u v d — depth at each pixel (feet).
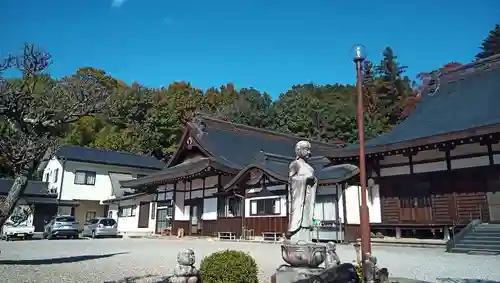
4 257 44.93
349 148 75.00
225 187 84.38
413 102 169.48
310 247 24.06
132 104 195.00
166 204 106.22
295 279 23.26
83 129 179.11
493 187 60.39
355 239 70.28
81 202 136.15
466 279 30.45
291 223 25.84
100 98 40.57
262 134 118.83
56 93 38.81
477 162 62.49
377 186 73.36
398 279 29.07
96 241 80.48
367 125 166.91
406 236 69.87
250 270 23.02
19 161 36.45
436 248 57.88
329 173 72.33
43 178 148.05
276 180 76.54
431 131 68.95
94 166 139.33
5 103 35.60
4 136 36.86
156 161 157.79
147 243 73.15
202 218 94.84
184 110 195.21
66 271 33.81
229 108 197.16
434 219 65.51
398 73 191.83
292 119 175.63
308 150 26.84
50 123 38.11
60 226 93.71
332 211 71.72
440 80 87.97
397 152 67.62
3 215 35.42
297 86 253.85
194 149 105.40
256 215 80.38
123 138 177.37
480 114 68.08
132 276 31.32
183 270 22.67
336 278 21.39
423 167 68.54
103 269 35.29
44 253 51.29
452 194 64.39
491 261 41.24
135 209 120.78
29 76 37.63
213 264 23.03
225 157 97.04
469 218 61.82
